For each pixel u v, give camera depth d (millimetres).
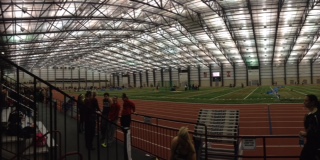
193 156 5348
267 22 36906
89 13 30641
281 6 28641
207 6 31062
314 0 28078
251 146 7617
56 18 26953
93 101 9695
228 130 9648
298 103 26875
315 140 5500
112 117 9555
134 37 48812
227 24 37625
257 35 44594
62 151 8188
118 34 46562
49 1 24438
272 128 15984
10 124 6891
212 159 9023
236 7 30656
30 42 38219
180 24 38656
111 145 9523
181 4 29953
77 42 49562
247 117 19672
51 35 40625
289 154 11125
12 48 45219
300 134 5941
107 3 28219
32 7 25531
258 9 31047
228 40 48250
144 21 35688
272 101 29891
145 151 9500
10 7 24672
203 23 37750
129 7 30141
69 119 15336
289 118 18656
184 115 22109
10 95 12367
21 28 30109
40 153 6680
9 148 6480
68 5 27281
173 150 5461
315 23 37500
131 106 9906
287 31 42062
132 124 15422
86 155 7926
